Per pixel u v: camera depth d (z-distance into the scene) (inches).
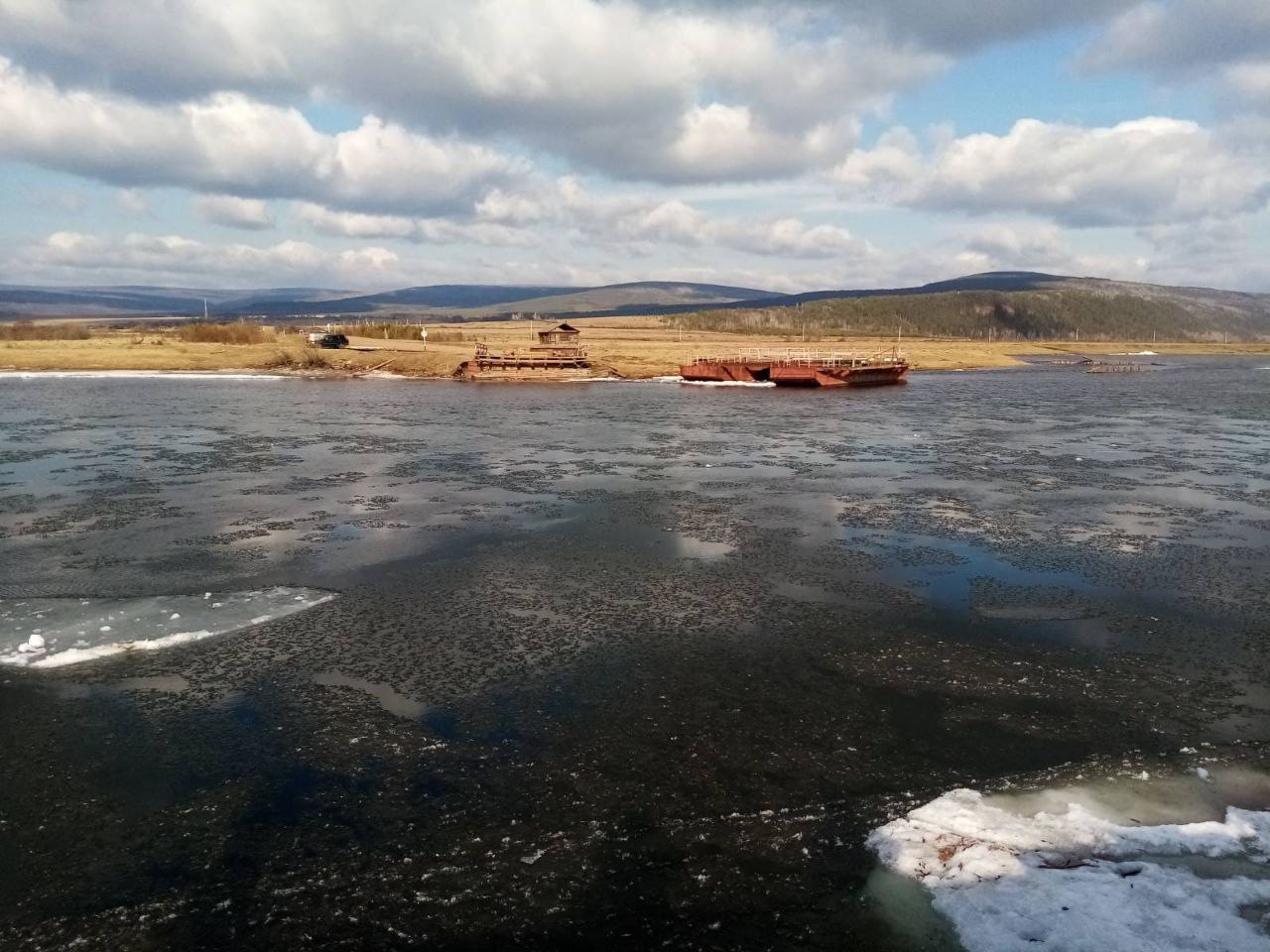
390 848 438.9
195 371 3737.7
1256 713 593.9
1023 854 423.2
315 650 698.8
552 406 2687.0
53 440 1863.9
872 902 392.8
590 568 934.4
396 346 4790.8
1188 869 410.9
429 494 1333.7
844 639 728.3
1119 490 1375.5
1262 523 1148.5
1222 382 3941.9
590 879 414.3
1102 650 706.2
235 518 1164.5
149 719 577.9
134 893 405.7
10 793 489.7
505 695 617.0
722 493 1347.2
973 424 2244.1
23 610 787.4
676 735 558.9
